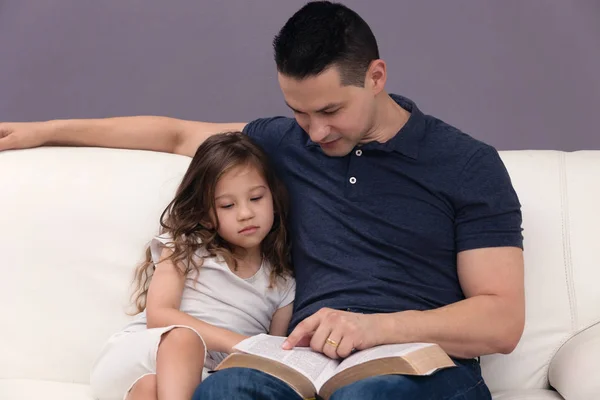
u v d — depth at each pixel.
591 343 1.74
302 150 1.83
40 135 2.08
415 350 1.43
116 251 1.91
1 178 1.98
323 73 1.57
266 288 1.86
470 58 2.91
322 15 1.61
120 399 1.67
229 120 2.98
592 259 1.87
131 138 2.09
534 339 1.84
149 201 1.95
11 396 1.70
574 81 2.90
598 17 2.86
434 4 2.90
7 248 1.91
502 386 1.84
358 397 1.32
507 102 2.93
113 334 1.80
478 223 1.69
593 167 1.97
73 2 2.96
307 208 1.79
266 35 2.92
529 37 2.89
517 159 2.01
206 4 2.92
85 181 1.97
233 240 1.82
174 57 2.96
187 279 1.83
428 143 1.74
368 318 1.52
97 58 2.98
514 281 1.65
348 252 1.74
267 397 1.34
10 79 3.01
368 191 1.74
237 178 1.79
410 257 1.72
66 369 1.86
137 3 2.94
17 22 2.98
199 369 1.57
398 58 2.93
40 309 1.88
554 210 1.92
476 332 1.58
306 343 1.56
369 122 1.69
